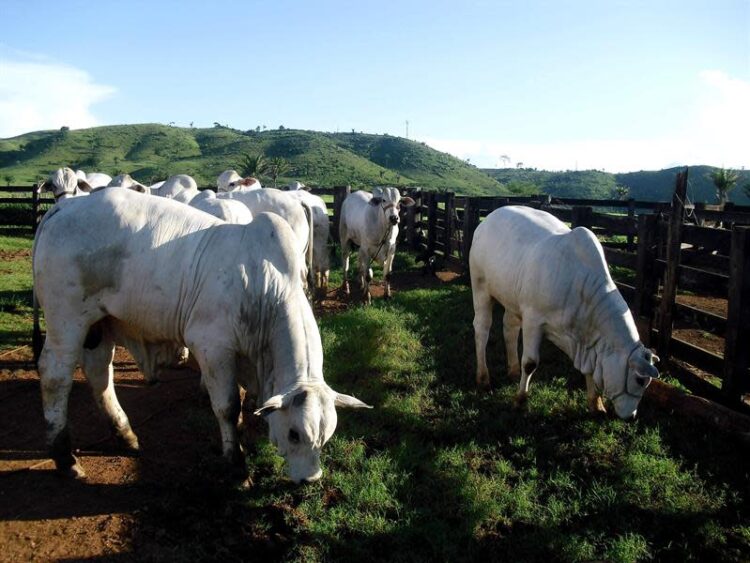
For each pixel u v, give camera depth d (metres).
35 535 3.61
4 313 8.28
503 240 5.87
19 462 4.47
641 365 4.65
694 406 5.26
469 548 3.64
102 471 4.38
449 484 4.28
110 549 3.52
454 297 9.49
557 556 3.62
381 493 4.08
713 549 3.68
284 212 8.39
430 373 6.34
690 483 4.32
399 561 3.53
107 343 4.54
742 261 5.09
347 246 11.69
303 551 3.55
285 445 3.75
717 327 5.58
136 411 5.47
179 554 3.51
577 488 4.32
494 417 5.42
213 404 4.20
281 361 4.02
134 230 4.16
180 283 4.11
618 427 5.17
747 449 4.77
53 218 4.23
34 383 6.00
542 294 5.14
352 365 6.48
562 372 6.43
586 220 8.02
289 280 4.17
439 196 13.08
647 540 3.77
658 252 6.82
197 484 4.15
